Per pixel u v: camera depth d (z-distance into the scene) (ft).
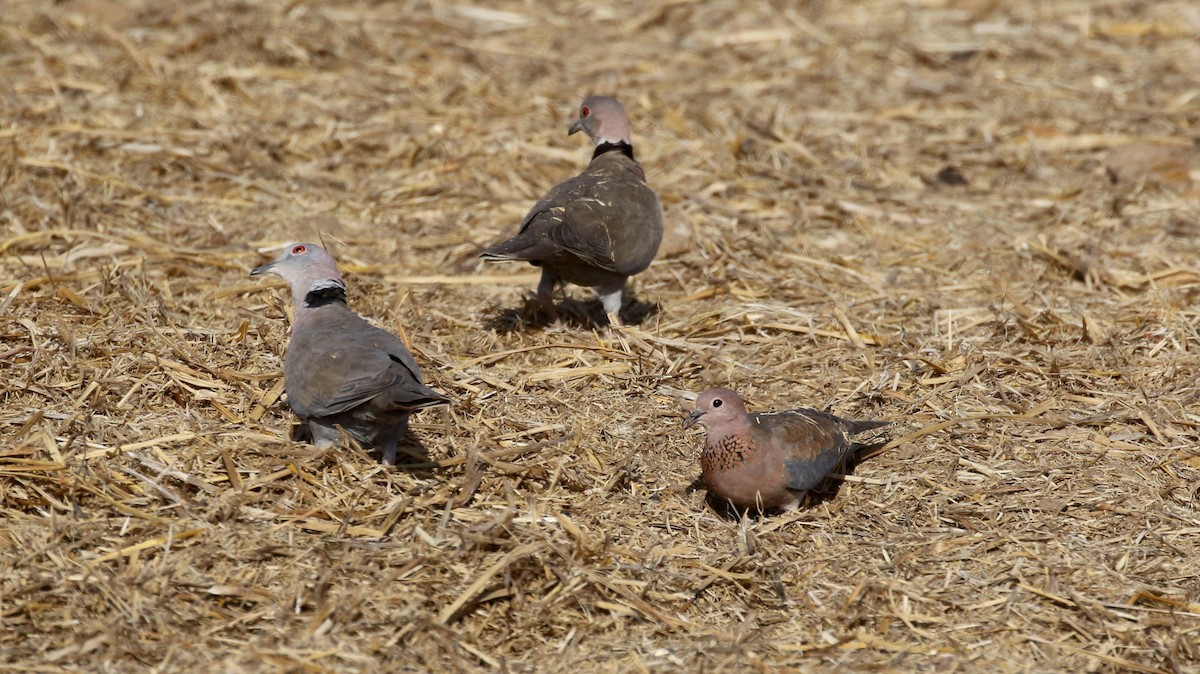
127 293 45.03
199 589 29.94
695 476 36.73
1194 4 84.02
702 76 74.33
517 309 47.47
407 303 47.09
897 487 36.01
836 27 81.20
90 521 31.94
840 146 64.75
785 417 34.81
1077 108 70.08
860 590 31.48
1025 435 38.40
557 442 36.78
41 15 74.02
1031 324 45.78
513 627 30.01
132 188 54.95
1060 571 32.35
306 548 31.53
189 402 38.11
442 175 59.98
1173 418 39.19
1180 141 64.95
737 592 31.81
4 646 28.14
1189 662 29.32
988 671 29.01
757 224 55.01
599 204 42.98
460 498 33.91
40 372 38.70
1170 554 33.01
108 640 28.35
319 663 28.22
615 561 32.22
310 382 33.55
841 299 48.67
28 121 60.54
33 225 51.62
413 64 72.49
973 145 65.36
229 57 70.59
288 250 35.73
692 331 45.78
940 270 51.83
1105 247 53.57
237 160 59.21
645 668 28.76
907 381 41.81
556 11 84.02
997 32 80.74
